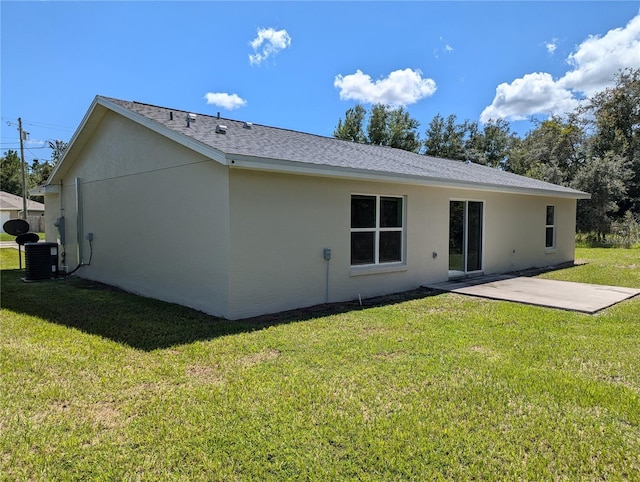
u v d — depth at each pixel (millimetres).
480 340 5000
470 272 10594
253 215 6219
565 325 5738
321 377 3799
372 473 2410
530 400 3363
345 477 2373
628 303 7277
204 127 7602
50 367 4086
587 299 7453
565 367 4129
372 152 10734
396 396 3412
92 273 10133
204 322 5871
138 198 8180
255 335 5180
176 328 5547
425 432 2844
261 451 2609
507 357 4398
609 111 28406
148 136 7789
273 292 6508
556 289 8562
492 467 2473
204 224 6445
